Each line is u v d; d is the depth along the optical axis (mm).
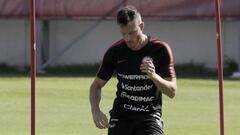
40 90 66938
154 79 21297
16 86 70812
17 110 52156
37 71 91375
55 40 98375
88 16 91562
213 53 98375
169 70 22203
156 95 22484
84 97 61344
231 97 63188
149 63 21172
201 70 96625
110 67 22984
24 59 98625
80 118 48188
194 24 98188
